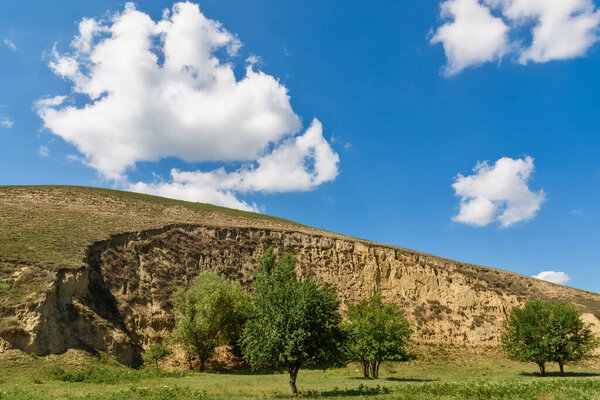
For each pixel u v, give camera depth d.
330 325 23.92
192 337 39.62
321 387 27.20
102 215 57.12
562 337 46.00
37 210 52.47
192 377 33.25
